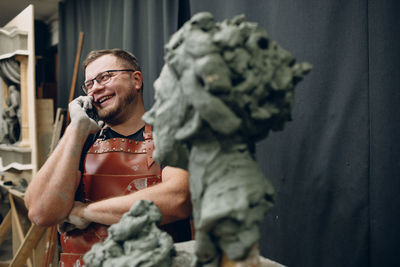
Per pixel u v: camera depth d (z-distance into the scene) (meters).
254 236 0.58
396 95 1.06
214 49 0.58
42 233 2.00
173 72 0.64
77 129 1.20
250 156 0.67
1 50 2.49
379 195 1.10
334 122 1.21
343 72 1.18
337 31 1.19
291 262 1.37
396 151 1.06
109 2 2.44
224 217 0.57
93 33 2.71
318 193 1.27
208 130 0.63
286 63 0.64
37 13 3.62
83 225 1.16
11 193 2.31
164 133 0.67
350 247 1.18
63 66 3.18
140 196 1.09
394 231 1.07
